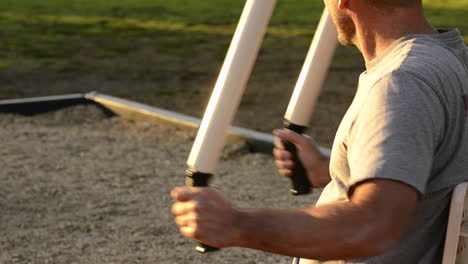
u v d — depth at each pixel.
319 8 15.41
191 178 1.93
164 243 4.69
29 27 13.34
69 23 13.76
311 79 2.43
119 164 6.27
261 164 6.23
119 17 14.41
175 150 6.68
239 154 6.45
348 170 1.91
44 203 5.38
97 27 13.52
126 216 5.14
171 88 9.85
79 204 5.37
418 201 1.73
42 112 7.92
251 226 1.77
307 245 1.73
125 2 15.95
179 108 8.94
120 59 11.38
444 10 15.04
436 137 1.76
